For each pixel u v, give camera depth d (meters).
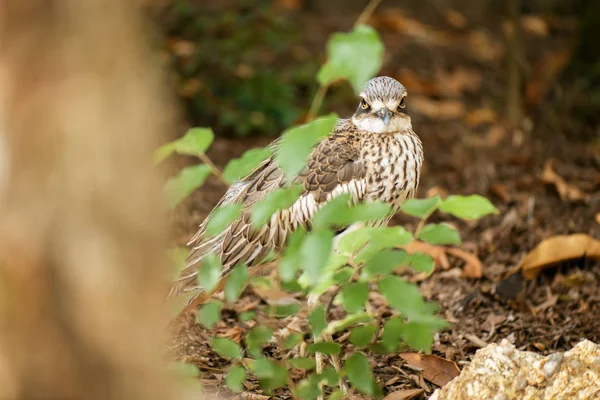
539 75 20.23
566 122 18.92
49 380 5.34
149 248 5.46
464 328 10.85
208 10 20.31
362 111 10.34
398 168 10.11
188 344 10.11
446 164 16.17
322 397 8.04
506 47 18.83
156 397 5.64
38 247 5.23
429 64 21.47
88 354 5.37
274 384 7.66
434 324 7.56
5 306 5.24
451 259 12.58
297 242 6.88
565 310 11.29
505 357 7.82
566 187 14.55
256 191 9.91
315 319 7.72
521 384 7.66
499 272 12.25
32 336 5.29
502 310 11.37
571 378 7.62
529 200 14.36
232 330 10.41
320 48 20.97
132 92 5.35
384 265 7.14
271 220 9.71
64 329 5.32
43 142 5.21
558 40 23.89
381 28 22.89
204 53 18.38
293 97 18.36
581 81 19.69
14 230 5.22
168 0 20.66
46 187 5.22
